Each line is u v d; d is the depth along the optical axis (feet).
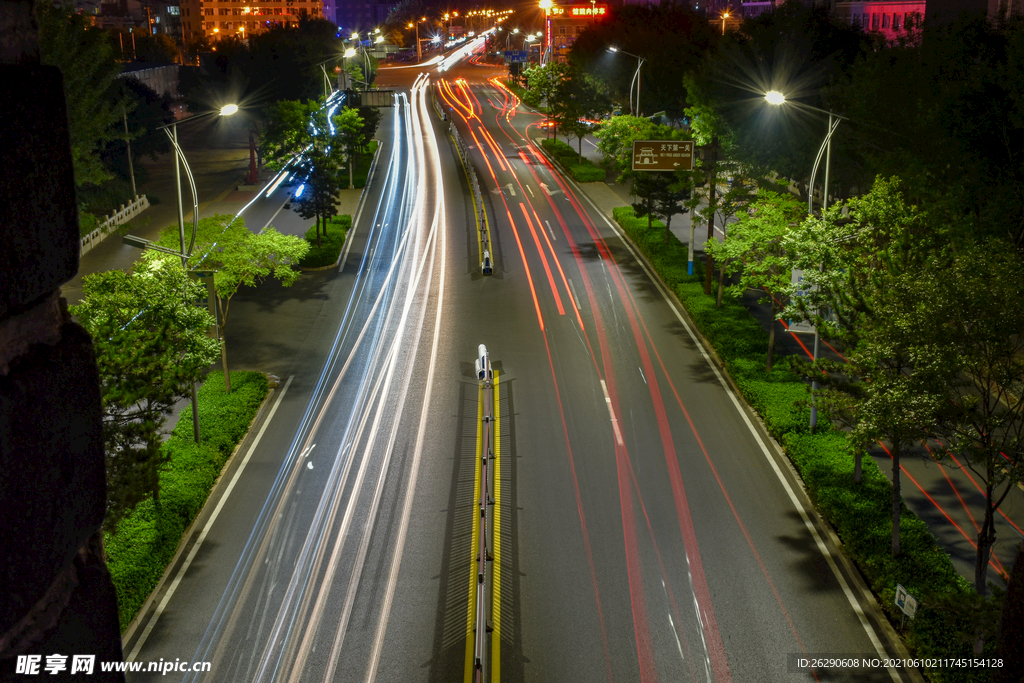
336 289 151.02
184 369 64.59
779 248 106.42
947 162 103.14
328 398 108.17
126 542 72.64
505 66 587.68
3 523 5.23
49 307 6.06
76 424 6.13
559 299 144.77
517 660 63.26
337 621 67.67
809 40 177.27
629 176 170.19
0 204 5.27
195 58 396.98
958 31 137.59
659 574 73.20
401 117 361.51
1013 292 57.06
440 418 102.32
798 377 107.34
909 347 61.31
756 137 133.18
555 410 104.01
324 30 329.72
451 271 160.56
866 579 72.18
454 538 78.54
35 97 5.66
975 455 58.95
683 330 130.52
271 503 84.33
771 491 86.33
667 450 94.48
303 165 171.83
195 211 99.19
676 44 253.85
